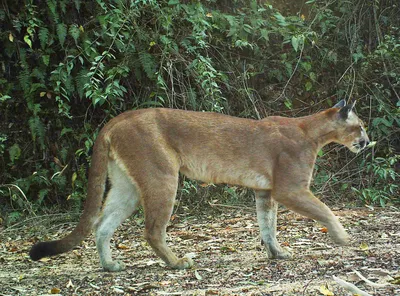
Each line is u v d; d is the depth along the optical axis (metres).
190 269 6.52
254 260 6.91
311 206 6.77
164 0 11.02
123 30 10.60
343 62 12.35
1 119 10.69
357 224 9.02
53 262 7.38
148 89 11.10
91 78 9.91
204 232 8.96
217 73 10.96
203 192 10.77
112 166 6.81
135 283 5.96
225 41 11.78
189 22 11.25
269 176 6.96
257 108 11.78
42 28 10.22
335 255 6.86
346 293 5.19
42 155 10.79
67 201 10.74
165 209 6.59
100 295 5.54
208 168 6.94
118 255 7.64
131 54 10.70
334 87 12.35
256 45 11.69
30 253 6.24
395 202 11.00
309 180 6.96
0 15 10.22
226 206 10.71
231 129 6.95
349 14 12.33
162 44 10.90
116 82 10.09
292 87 12.30
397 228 8.66
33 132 10.24
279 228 8.85
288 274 6.04
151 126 6.69
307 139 7.04
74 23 10.73
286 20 11.98
